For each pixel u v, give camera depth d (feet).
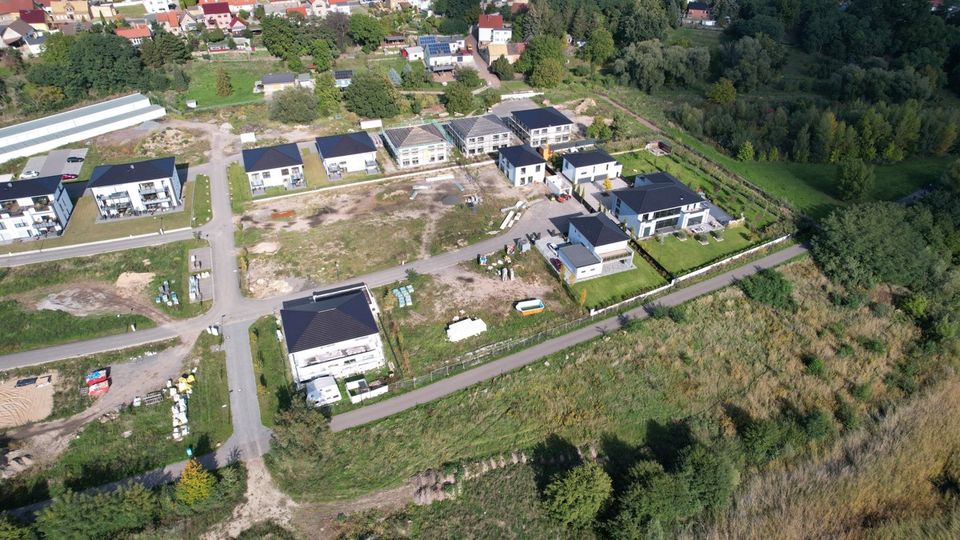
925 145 438.81
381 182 400.47
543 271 316.81
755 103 526.16
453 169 419.33
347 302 267.18
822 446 247.29
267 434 228.43
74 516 189.16
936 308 301.63
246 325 279.28
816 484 233.35
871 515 225.35
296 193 385.09
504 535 208.33
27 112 468.75
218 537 198.49
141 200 357.61
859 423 255.29
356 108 490.08
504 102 537.65
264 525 201.67
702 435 241.35
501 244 337.31
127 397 242.78
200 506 201.67
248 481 212.84
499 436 235.81
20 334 271.08
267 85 517.55
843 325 293.64
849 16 631.97
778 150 441.27
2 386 246.68
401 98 508.12
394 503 212.64
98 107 470.39
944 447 249.14
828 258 323.98
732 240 346.33
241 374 253.44
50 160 417.28
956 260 337.11
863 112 448.65
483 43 643.45
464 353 266.57
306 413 216.54
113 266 315.58
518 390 251.19
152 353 263.29
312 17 604.49
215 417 234.58
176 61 551.18
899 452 245.86
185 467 208.33
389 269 317.22
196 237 338.34
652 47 571.28
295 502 208.95
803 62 627.05
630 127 492.95
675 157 441.68
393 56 605.73
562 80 579.48
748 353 277.64
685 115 491.31
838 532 218.79
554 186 385.70
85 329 274.57
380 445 227.61
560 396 250.98
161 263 318.65
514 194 387.96
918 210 339.16
